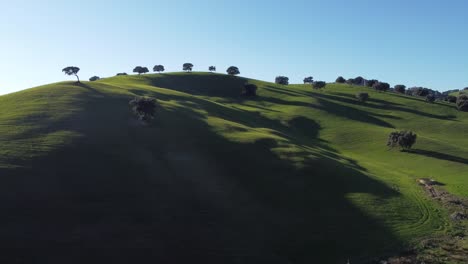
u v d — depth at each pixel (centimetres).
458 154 8800
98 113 7006
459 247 3838
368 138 10119
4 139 5112
